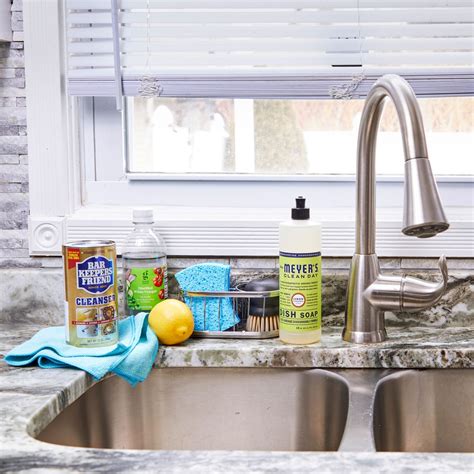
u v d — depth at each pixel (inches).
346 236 51.6
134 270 48.9
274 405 45.7
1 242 53.8
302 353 44.9
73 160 54.1
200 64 52.3
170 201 56.3
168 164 57.4
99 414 43.2
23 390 37.3
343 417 43.2
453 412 45.2
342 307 51.5
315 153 57.1
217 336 47.7
